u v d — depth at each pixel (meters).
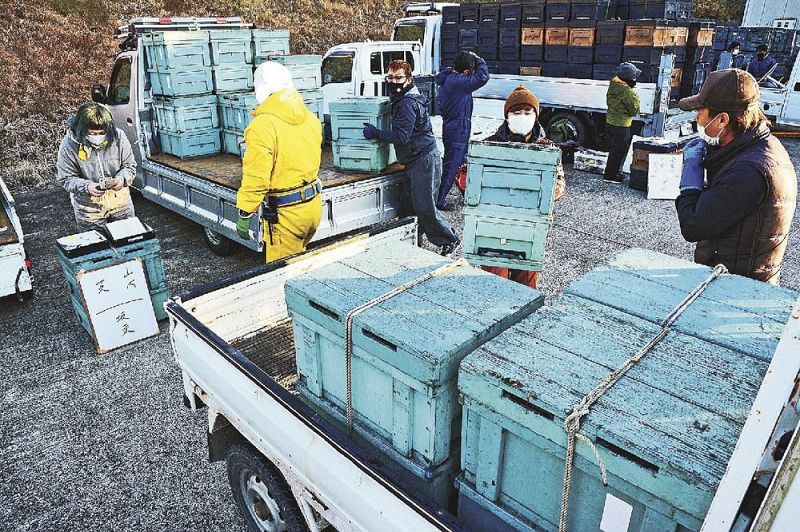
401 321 1.68
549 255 5.30
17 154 8.40
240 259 5.33
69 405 3.37
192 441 3.08
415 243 3.24
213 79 5.72
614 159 7.46
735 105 2.11
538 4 8.43
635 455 1.16
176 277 4.96
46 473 2.86
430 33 9.60
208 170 5.23
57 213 6.76
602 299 1.74
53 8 11.72
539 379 1.35
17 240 4.38
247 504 2.45
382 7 17.58
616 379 1.34
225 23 6.53
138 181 6.40
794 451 0.85
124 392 3.48
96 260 3.79
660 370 1.37
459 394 1.54
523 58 8.88
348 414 1.91
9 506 2.67
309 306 1.90
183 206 5.47
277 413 1.86
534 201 2.66
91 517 2.61
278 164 3.34
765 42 12.09
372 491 1.54
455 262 2.15
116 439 3.09
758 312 1.64
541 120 9.06
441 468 1.71
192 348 2.31
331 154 5.91
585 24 7.99
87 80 10.50
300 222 3.56
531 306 1.80
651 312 1.65
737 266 2.24
